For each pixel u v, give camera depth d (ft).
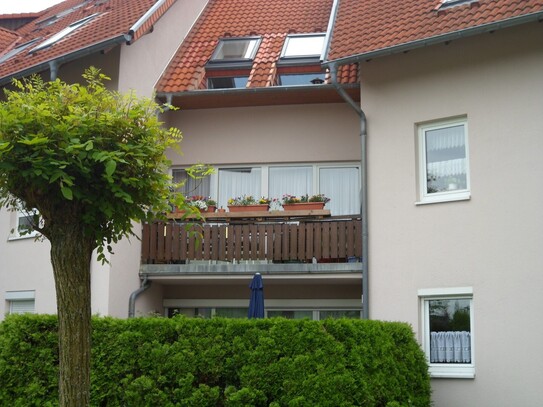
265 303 53.21
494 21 41.86
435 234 44.75
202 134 55.72
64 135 24.82
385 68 48.11
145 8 52.80
